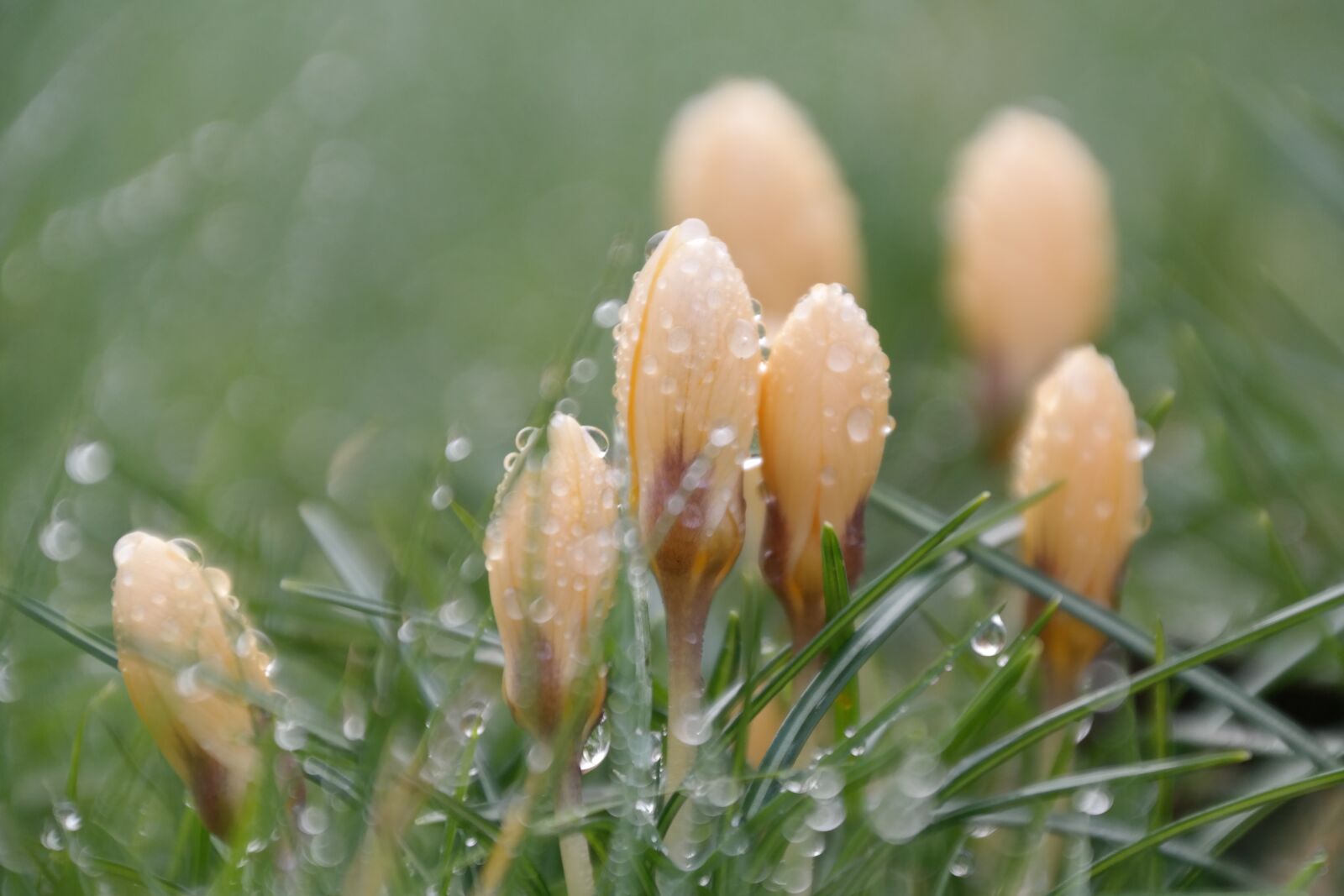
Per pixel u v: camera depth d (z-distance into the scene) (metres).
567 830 0.42
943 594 0.54
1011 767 0.47
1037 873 0.45
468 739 0.45
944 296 0.78
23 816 0.47
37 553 0.47
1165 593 0.54
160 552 0.43
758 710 0.43
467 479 0.56
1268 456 0.51
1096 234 0.55
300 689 0.51
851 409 0.44
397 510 0.54
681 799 0.43
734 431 0.43
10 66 0.65
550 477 0.42
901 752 0.44
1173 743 0.47
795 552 0.44
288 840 0.43
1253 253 0.72
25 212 0.61
